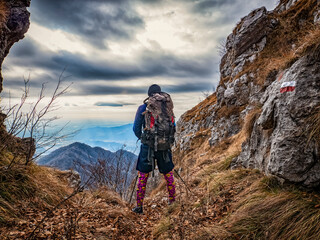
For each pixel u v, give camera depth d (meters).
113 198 4.68
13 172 3.47
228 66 12.90
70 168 5.44
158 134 3.78
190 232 2.81
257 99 9.21
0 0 4.54
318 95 2.84
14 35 4.99
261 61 10.07
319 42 3.04
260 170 3.82
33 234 2.45
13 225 2.69
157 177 12.13
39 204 3.38
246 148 4.71
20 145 4.32
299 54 3.53
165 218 3.49
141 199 4.11
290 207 2.51
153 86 4.27
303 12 9.58
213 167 5.62
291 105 3.04
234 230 2.56
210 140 12.16
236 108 10.84
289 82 3.18
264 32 10.48
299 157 2.77
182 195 4.64
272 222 2.44
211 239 2.54
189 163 13.09
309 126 2.78
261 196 2.98
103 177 5.59
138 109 4.04
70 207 3.73
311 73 3.01
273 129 3.54
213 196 3.70
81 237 2.70
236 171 4.24
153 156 3.77
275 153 3.00
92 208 3.84
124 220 3.53
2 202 2.95
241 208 2.93
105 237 2.93
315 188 2.70
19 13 4.96
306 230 2.20
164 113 3.88
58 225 2.86
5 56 4.97
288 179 2.83
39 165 4.37
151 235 3.24
